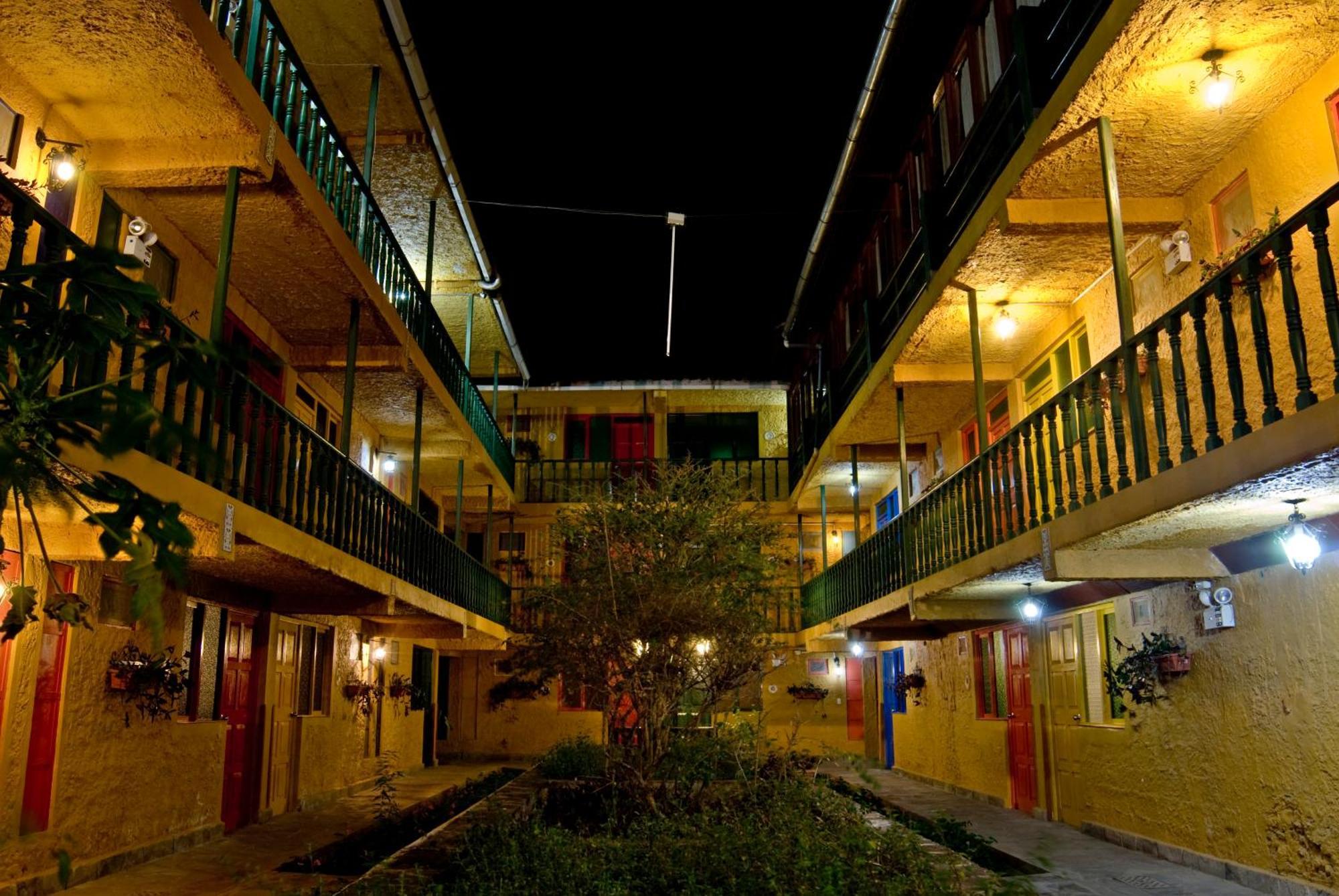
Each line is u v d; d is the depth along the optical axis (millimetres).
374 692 15758
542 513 23000
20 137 6914
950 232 12008
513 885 5715
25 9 6230
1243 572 8258
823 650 19359
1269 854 7891
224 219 7492
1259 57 7047
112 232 7965
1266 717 7949
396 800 14594
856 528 16578
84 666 8062
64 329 2355
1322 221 5293
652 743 8727
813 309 19109
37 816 7531
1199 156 8336
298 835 11000
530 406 24703
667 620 8859
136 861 8844
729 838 6156
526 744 22516
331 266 9891
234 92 7160
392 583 11641
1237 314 8031
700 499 10969
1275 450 5566
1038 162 8461
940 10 11828
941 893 5320
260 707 11883
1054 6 9031
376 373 12734
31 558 6828
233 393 7293
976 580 10500
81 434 2283
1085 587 10945
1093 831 11109
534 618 10117
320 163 10297
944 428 15844
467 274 17109
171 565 2148
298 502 8680
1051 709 12414
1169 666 9195
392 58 11508
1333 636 7164
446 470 18953
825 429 18625
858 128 13195
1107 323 10414
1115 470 10133
